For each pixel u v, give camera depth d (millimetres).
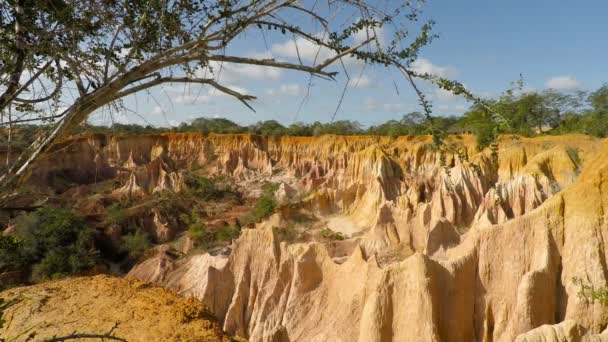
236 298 19672
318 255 18156
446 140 3521
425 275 13484
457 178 33438
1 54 3055
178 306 8891
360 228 37594
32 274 27594
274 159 63406
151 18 2896
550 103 39062
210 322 8352
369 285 15266
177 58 2775
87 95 2754
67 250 30094
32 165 2824
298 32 2814
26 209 3410
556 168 30969
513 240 14781
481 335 14312
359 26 2809
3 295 9695
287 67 2865
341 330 15219
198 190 52094
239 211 46812
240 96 2939
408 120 54344
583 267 13281
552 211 14398
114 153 59406
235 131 72375
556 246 14102
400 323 13539
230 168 62188
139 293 9688
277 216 39031
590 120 38094
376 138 56812
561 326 9695
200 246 35188
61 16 2912
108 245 35844
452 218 31391
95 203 43844
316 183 51188
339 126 67938
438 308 13688
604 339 9492
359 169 46156
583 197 13906
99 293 9633
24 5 3035
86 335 3357
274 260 19875
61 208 35344
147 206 42719
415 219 28219
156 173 53469
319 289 17625
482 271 14875
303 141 63125
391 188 42156
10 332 8070
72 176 52875
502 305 14320
